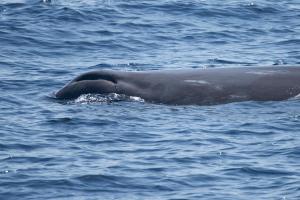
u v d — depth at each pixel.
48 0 142.50
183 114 84.75
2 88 95.62
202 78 89.81
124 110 86.19
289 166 69.94
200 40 124.88
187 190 65.56
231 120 82.50
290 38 126.19
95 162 71.38
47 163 71.12
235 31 130.25
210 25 133.25
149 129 80.38
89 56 114.38
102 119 83.31
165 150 74.56
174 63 110.50
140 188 66.00
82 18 132.25
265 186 66.00
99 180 67.25
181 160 71.94
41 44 118.94
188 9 140.50
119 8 139.50
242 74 90.25
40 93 93.94
